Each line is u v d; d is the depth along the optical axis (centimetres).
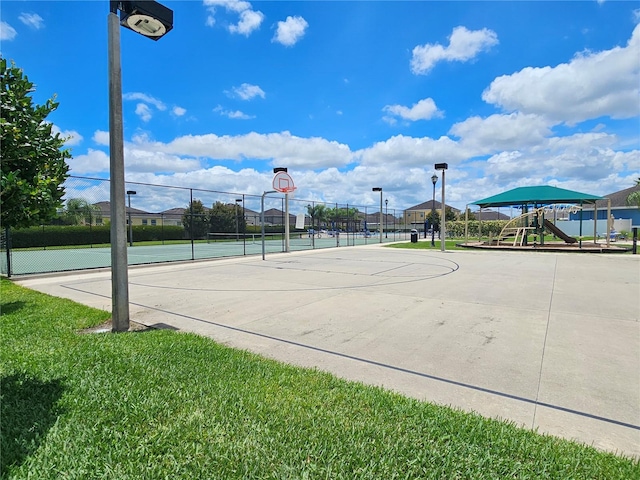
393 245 2506
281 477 178
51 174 286
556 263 1311
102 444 202
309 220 3872
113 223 453
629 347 398
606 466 194
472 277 955
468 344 409
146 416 232
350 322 504
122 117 459
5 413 231
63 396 257
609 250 1775
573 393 290
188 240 3052
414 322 504
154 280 910
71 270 1082
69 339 398
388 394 275
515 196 2195
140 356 342
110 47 448
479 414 253
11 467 179
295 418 234
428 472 185
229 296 695
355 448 203
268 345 407
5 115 250
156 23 446
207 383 285
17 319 489
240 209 3356
